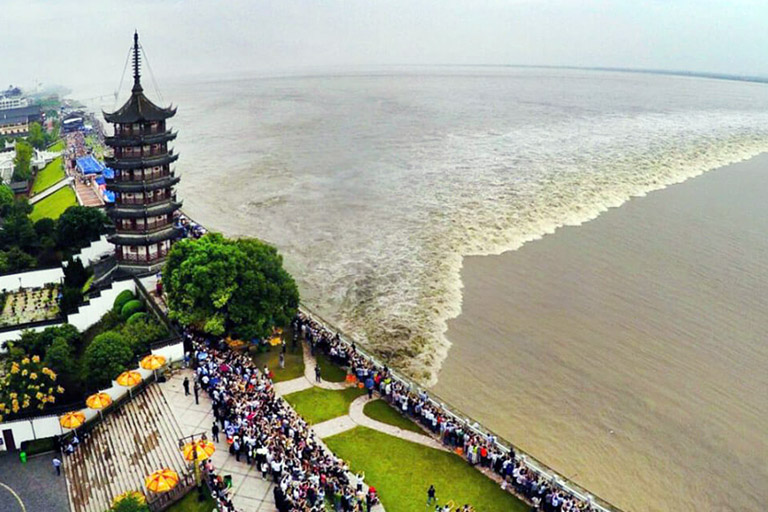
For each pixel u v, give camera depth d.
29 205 153.62
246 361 71.62
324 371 74.75
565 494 53.22
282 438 57.41
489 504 53.94
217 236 84.06
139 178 93.44
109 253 113.38
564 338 89.06
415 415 66.50
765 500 61.81
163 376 69.31
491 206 145.62
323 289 105.56
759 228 129.12
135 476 56.94
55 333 83.94
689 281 105.94
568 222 134.00
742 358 84.38
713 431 71.06
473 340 88.44
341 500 51.69
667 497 61.78
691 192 153.75
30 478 60.22
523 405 74.75
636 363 83.38
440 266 113.19
